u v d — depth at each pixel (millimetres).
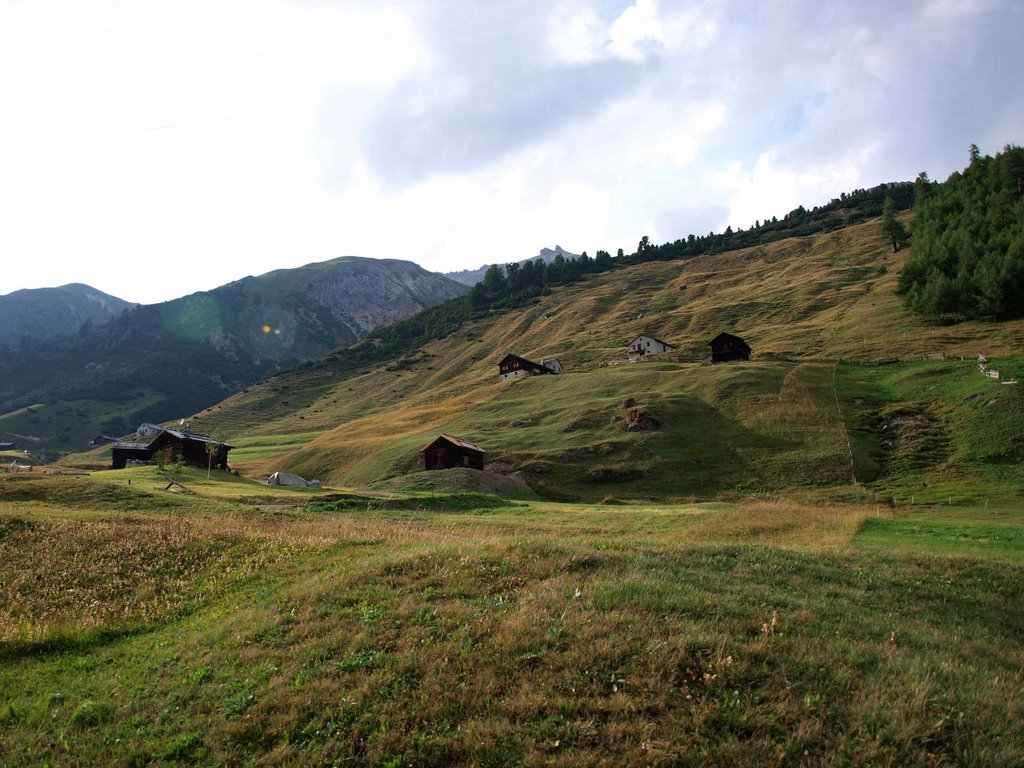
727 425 81188
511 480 71188
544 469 74312
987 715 9047
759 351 125438
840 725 8906
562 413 95938
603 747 8750
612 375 113562
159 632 16672
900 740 8492
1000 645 13992
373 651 12320
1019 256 112312
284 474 72062
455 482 66688
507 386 123812
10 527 26000
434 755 9039
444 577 16109
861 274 182250
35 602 19125
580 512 47938
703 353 138625
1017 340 93500
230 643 14039
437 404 133625
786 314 159375
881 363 97625
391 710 10242
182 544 24078
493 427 96438
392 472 81938
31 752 10461
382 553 21375
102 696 12461
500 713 9766
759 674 10180
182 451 81750
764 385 91562
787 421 78375
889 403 79062
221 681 12266
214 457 85375
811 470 65000
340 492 58906
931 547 27391
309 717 10523
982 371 78438
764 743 8523
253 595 18250
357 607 14836
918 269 133250
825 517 36656
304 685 11398
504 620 12727
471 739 9172
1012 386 69750
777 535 32094
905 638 12750
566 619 12516
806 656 10766
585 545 20562
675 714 9320
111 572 21578
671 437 78750
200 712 11227
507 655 11367
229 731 10312
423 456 83688
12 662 14953
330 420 185000
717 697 9680
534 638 11828
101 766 9945
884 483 58438
